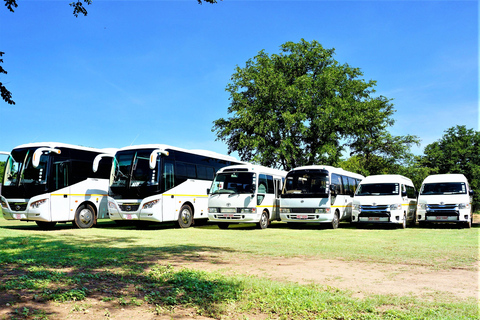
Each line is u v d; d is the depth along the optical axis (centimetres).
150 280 727
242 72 3866
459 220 1959
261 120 3550
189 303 597
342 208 2156
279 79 3559
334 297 628
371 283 739
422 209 2036
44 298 587
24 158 1831
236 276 772
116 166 1920
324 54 3875
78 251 1038
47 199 1775
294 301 601
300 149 3862
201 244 1280
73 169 1897
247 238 1494
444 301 618
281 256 1041
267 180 2091
